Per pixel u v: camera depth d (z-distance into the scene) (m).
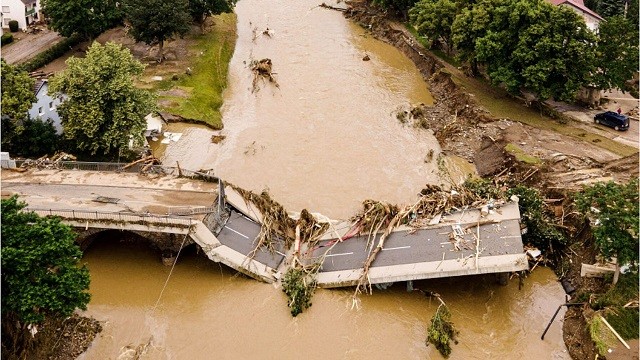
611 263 55.34
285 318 53.50
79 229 57.50
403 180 73.12
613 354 47.56
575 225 61.69
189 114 85.50
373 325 53.03
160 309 54.66
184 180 65.31
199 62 100.81
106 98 68.75
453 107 89.00
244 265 56.88
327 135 82.88
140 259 60.00
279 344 51.25
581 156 72.69
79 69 68.44
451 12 99.19
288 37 117.31
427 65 102.88
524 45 79.94
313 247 60.44
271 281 56.72
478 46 84.38
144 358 49.81
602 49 80.06
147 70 96.88
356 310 54.34
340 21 126.12
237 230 60.88
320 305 54.66
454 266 54.00
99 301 55.28
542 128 80.12
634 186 51.66
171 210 59.06
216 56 104.25
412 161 77.06
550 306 55.72
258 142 81.06
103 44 105.38
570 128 80.19
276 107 90.75
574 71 78.94
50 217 50.78
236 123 86.56
